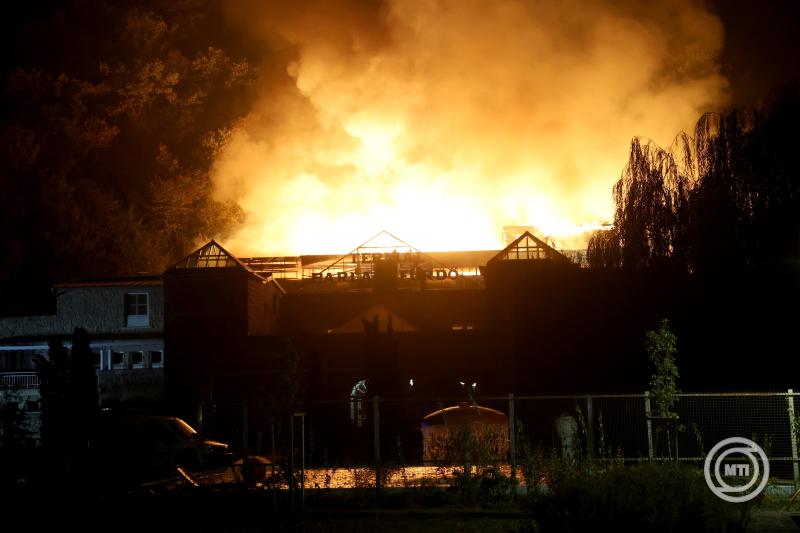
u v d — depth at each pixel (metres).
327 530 15.87
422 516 17.02
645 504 13.01
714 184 30.09
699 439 18.08
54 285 51.09
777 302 29.12
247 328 46.84
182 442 25.08
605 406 26.33
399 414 30.22
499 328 46.53
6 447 19.36
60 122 73.44
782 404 22.80
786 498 17.39
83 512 18.08
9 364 50.88
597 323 33.50
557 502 13.35
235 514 17.58
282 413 17.70
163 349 48.38
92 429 20.25
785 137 29.34
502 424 23.75
